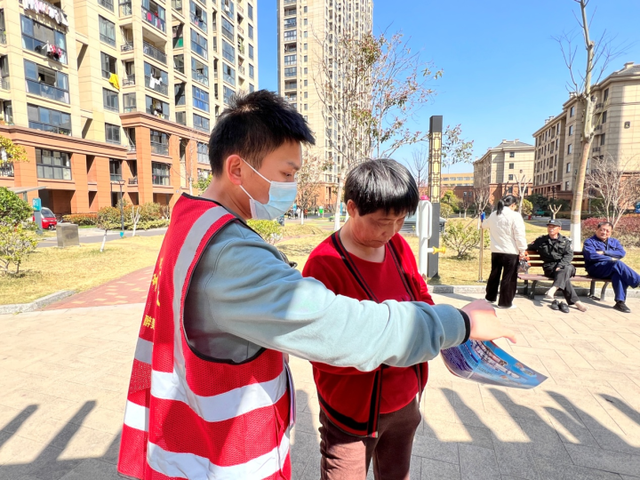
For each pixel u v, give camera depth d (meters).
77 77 24.73
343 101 9.38
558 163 53.00
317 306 0.71
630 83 39.88
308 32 55.09
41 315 5.06
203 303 0.78
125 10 27.56
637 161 38.47
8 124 21.17
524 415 2.61
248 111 0.88
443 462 2.13
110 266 9.04
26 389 2.99
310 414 2.66
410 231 17.11
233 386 0.79
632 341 3.90
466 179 98.88
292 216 39.75
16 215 11.06
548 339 3.96
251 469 0.81
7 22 20.38
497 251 5.09
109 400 2.83
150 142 29.22
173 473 0.83
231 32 39.69
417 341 0.74
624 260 8.89
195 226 0.80
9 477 2.04
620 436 2.37
